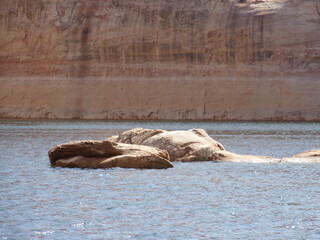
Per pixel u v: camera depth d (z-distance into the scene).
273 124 151.88
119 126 135.25
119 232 29.69
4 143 85.44
